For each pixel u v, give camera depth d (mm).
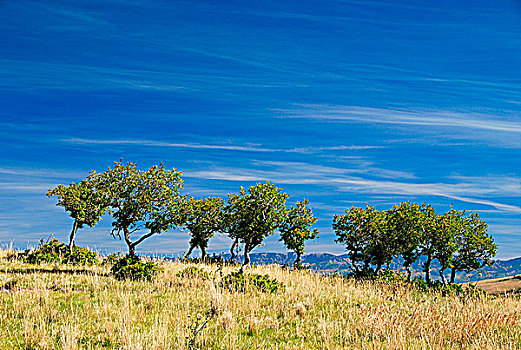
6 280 15430
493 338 9438
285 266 28125
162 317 10758
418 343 9156
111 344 8516
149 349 8109
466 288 20406
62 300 12242
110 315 10570
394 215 31859
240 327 10352
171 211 21562
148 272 18531
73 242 24781
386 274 25047
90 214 24703
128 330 9062
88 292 13727
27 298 12070
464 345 9117
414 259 31078
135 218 21031
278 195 19938
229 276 17156
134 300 12734
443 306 13945
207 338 9156
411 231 30812
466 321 10492
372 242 29312
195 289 15492
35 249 24359
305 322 11219
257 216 19406
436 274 30875
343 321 11125
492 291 25344
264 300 14094
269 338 9586
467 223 30688
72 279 16406
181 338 8750
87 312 10852
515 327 10898
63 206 24094
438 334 9836
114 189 20734
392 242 29906
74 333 8680
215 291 13602
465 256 29984
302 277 21641
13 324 9672
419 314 11125
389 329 9953
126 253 21016
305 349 8859
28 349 8086
